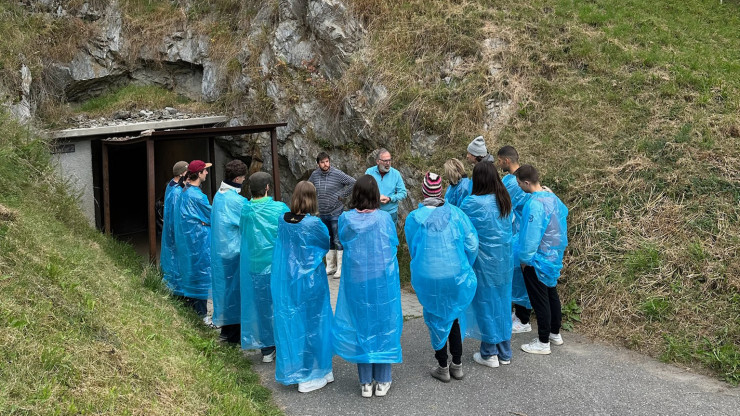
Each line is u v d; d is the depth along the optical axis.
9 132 7.34
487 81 8.61
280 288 4.49
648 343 5.12
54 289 4.17
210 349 4.93
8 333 3.46
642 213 6.16
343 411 4.22
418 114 8.54
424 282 4.41
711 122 6.98
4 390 3.02
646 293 5.45
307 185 4.50
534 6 9.73
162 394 3.68
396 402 4.34
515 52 8.88
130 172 12.22
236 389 4.25
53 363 3.39
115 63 11.41
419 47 9.27
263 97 10.35
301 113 9.87
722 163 6.36
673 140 6.79
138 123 9.84
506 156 5.49
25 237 4.80
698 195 6.08
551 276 5.00
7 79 8.50
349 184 7.75
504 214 4.62
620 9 9.71
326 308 4.60
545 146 7.54
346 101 9.18
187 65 11.69
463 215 4.46
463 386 4.57
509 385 4.56
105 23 11.41
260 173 4.92
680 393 4.36
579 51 8.66
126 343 4.03
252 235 4.87
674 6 10.00
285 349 4.47
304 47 10.08
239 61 10.90
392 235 4.38
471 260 4.50
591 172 6.79
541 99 8.33
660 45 8.83
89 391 3.34
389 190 7.07
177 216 5.95
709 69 8.07
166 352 4.29
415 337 5.66
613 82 8.12
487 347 4.85
